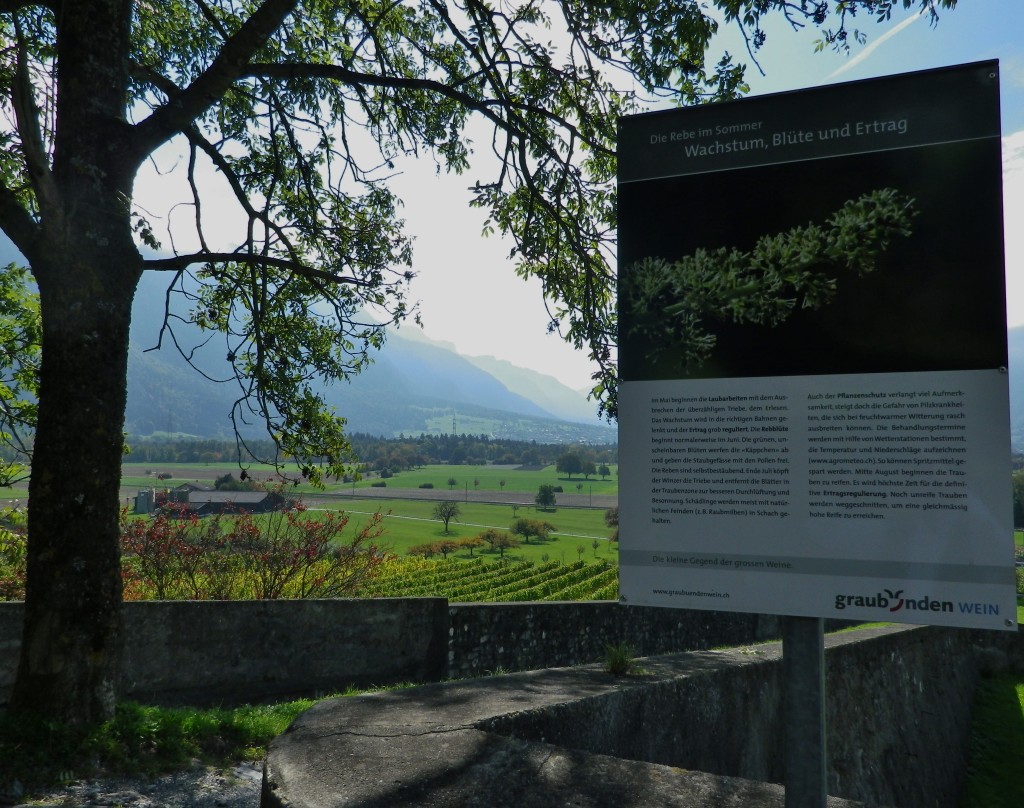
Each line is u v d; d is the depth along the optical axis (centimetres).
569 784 274
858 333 247
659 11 732
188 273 858
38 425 520
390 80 746
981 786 1014
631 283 277
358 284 866
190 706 734
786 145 259
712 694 497
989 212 234
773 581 252
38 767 445
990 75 236
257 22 570
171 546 1066
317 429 897
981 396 232
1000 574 227
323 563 1170
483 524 13762
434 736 323
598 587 4194
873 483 243
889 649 859
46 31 809
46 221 511
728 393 262
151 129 567
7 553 1011
